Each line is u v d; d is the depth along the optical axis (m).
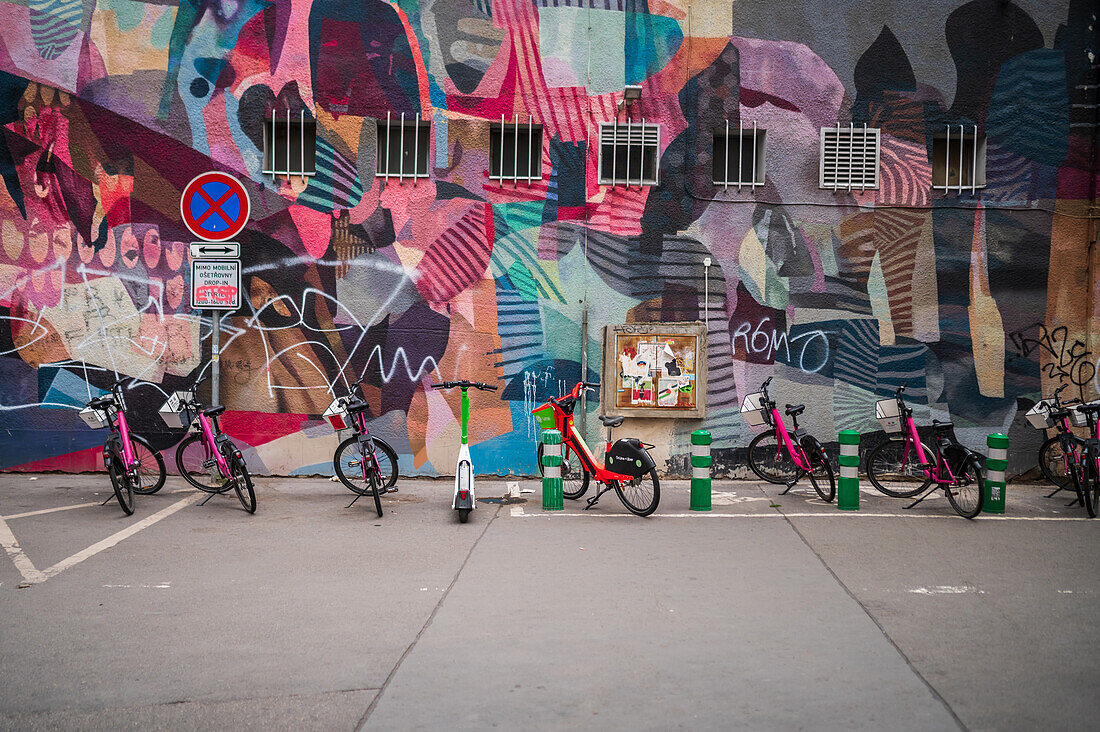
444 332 9.65
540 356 9.67
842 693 3.92
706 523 7.60
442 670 4.18
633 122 9.66
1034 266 9.65
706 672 4.16
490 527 7.41
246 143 9.59
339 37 9.59
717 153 9.84
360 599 5.32
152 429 9.64
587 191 9.66
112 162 9.59
